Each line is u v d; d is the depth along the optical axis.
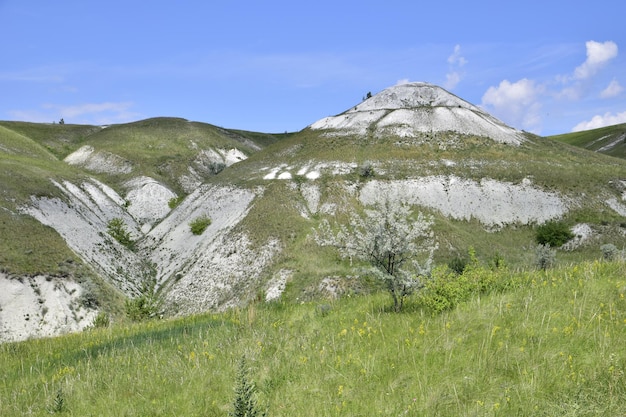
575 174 59.81
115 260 54.31
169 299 46.19
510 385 5.91
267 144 156.25
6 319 35.84
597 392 5.33
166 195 83.06
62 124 132.50
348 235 12.20
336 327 10.27
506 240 50.69
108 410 7.41
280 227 50.94
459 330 8.13
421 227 11.60
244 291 42.72
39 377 10.09
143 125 126.38
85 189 72.31
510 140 74.12
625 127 146.00
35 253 42.88
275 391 7.05
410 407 5.73
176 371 8.77
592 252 46.62
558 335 7.11
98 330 18.06
